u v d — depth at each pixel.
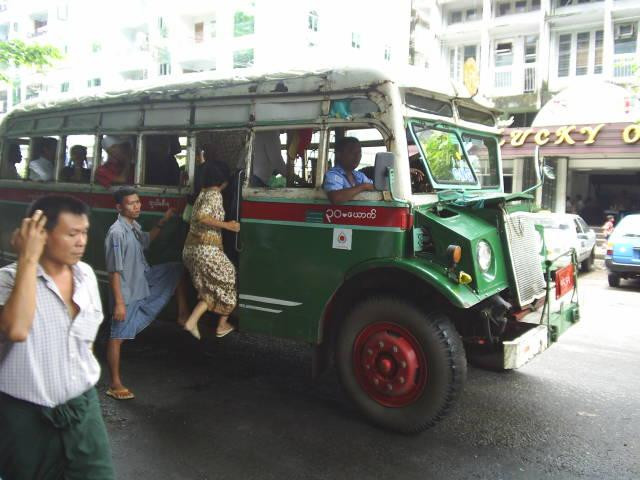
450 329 3.83
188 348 5.94
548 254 5.14
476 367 5.45
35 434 2.19
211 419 4.21
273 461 3.59
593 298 9.73
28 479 2.22
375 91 4.00
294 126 4.38
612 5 18.78
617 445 3.86
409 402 3.93
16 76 31.00
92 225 5.94
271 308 4.52
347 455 3.69
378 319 4.02
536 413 4.39
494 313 4.13
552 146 16.89
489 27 20.98
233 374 5.20
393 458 3.65
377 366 4.04
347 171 4.33
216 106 4.85
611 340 6.61
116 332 4.49
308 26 22.61
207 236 4.47
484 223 4.18
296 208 4.34
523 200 4.70
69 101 6.23
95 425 2.34
